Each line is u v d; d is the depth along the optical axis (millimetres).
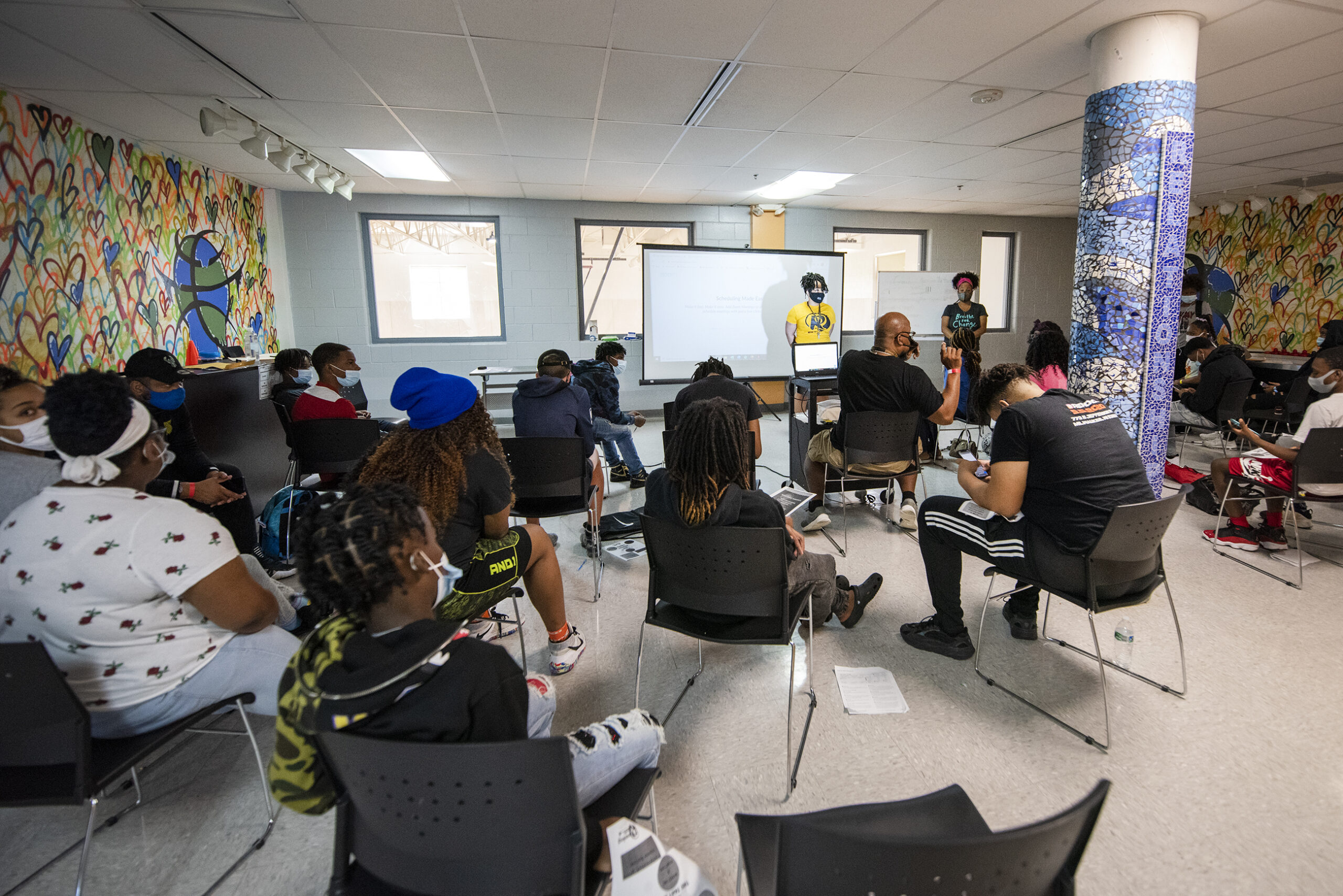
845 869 779
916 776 1730
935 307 8000
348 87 3496
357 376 4535
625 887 1012
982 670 2225
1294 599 2705
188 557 1316
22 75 3186
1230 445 5656
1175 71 2826
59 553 1246
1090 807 763
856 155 5121
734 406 1698
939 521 2248
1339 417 2824
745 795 1673
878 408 3338
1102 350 3105
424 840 899
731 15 2740
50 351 3592
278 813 1631
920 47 3102
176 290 4773
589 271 8078
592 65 3258
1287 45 3117
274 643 1520
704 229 7352
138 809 1637
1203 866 1433
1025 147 4910
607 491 4551
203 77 3299
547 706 1371
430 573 957
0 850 1510
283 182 5805
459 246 7473
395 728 849
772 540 1660
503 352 7008
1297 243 7152
